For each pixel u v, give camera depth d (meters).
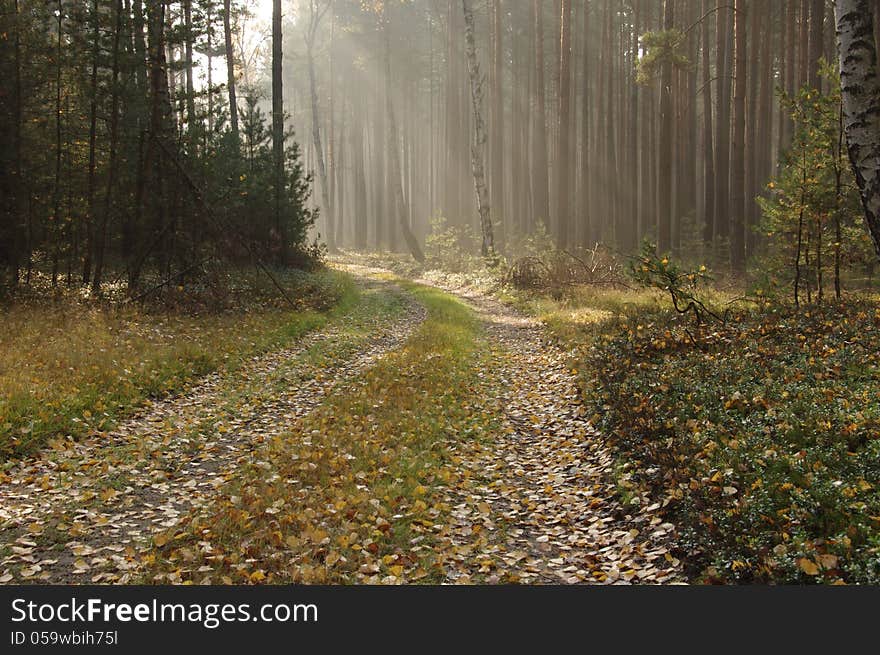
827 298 12.98
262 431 8.26
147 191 17.14
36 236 16.75
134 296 15.38
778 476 5.17
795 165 13.40
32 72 15.64
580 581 4.65
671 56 22.67
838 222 12.98
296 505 5.73
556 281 22.95
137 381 9.41
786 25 30.78
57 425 7.41
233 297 16.78
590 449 7.44
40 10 15.23
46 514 5.50
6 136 15.09
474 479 6.81
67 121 17.05
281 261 24.59
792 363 8.23
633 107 36.34
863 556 4.00
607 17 39.75
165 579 4.47
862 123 8.26
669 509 5.43
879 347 8.17
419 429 8.05
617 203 38.06
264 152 24.91
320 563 4.77
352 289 23.89
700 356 9.32
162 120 17.09
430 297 22.45
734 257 22.67
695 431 6.46
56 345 10.33
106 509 5.73
